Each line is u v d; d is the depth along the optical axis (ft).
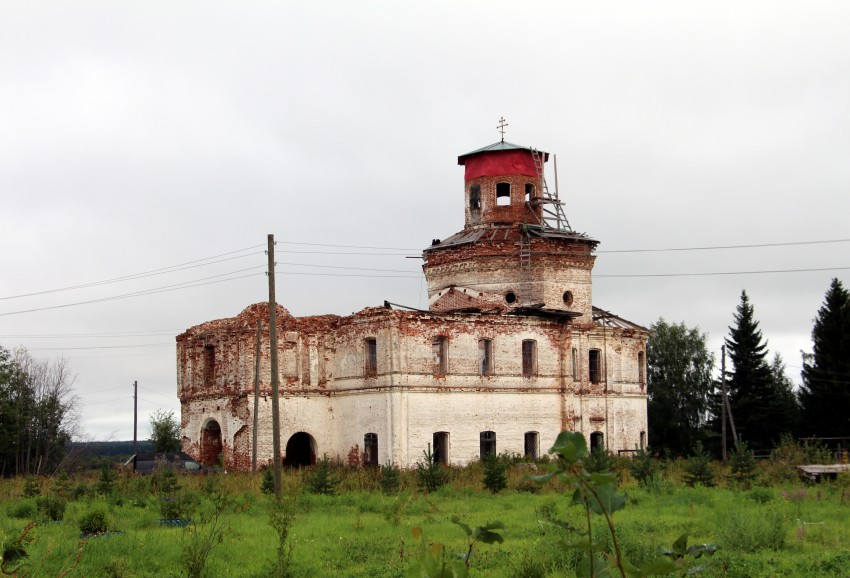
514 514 103.91
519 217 204.74
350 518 104.12
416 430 172.65
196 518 101.35
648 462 147.33
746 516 84.48
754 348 248.32
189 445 195.93
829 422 234.79
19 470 225.15
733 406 245.45
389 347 172.55
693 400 268.21
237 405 180.34
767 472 145.07
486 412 181.16
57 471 206.28
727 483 141.28
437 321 177.47
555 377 191.21
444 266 203.10
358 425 179.63
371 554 77.51
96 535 87.61
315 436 184.14
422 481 141.49
